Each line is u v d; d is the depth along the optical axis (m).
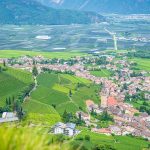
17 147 7.61
